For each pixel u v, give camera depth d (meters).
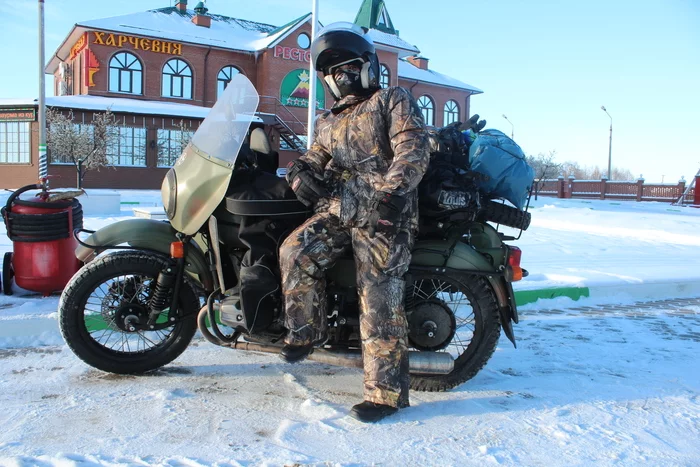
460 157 3.58
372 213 2.96
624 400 3.50
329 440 2.87
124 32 31.89
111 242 3.68
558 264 8.59
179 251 3.57
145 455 2.65
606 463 2.69
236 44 35.25
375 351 3.17
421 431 3.01
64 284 5.21
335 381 3.77
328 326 3.39
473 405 3.39
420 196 3.46
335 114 3.31
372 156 3.15
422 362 3.42
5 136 30.00
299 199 3.24
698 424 3.16
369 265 3.14
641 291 6.88
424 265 3.54
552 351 4.57
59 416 3.08
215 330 3.48
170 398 3.38
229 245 3.48
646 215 18.19
